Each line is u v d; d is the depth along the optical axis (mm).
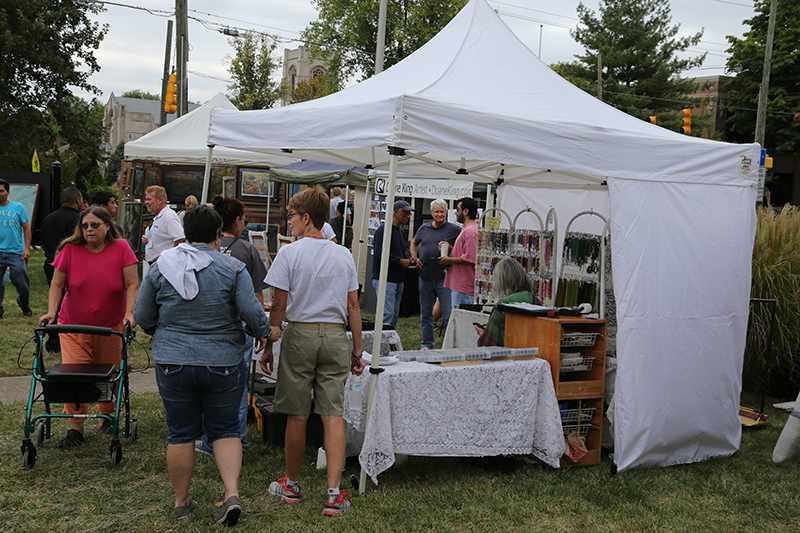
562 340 4629
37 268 14914
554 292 5609
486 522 3752
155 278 3438
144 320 3484
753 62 35562
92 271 4574
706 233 4926
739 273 5078
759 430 5906
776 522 3961
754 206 5180
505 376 4406
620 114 5488
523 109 4703
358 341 3926
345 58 36250
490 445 4359
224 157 11805
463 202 7465
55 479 4070
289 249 3762
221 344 3445
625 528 3770
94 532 3441
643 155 4730
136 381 6461
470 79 4980
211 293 3420
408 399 4094
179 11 17828
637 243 4652
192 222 3520
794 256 7047
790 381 7145
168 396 3457
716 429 5004
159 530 3488
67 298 4664
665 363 4734
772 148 36438
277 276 3711
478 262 6605
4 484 3949
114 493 3912
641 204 4691
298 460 3869
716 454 5078
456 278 7246
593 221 6465
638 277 4641
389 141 4062
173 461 3531
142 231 13523
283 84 36344
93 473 4191
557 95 5156
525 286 5230
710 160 4965
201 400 3533
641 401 4629
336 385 3793
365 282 11305
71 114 27953
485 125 4254
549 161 4441
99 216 4551
